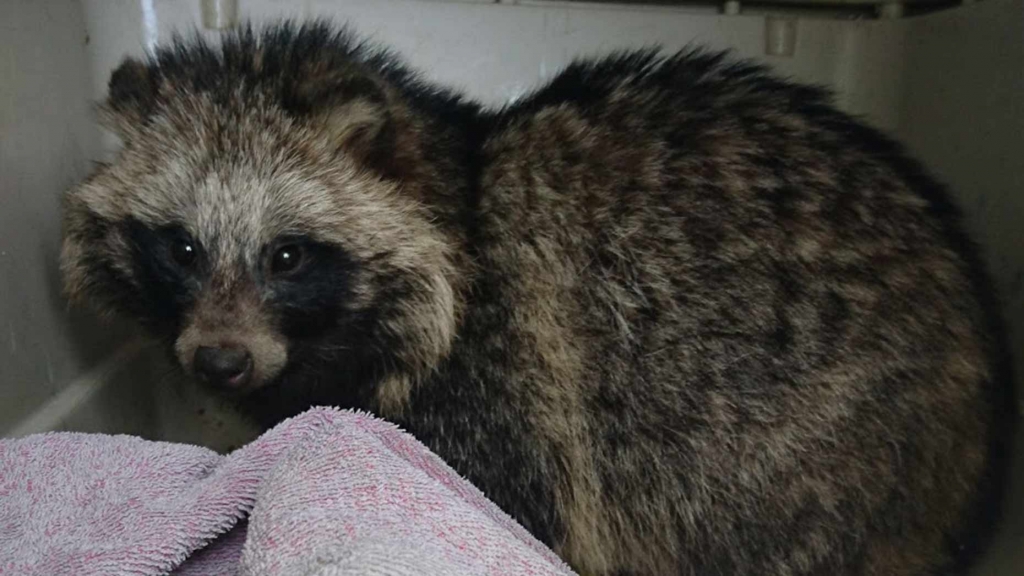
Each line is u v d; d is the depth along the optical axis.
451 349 0.52
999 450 0.53
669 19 0.74
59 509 0.42
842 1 0.74
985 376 0.51
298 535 0.35
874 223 0.51
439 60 0.74
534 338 0.51
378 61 0.57
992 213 0.63
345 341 0.53
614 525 0.52
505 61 0.74
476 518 0.38
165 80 0.53
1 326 0.55
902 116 0.73
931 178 0.55
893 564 0.52
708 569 0.52
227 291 0.50
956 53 0.66
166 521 0.40
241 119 0.51
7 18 0.57
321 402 0.55
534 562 0.37
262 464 0.41
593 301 0.51
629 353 0.50
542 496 0.52
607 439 0.51
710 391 0.50
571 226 0.52
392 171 0.53
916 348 0.50
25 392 0.57
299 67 0.53
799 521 0.50
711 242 0.50
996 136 0.62
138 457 0.44
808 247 0.50
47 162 0.61
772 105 0.54
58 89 0.63
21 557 0.40
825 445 0.49
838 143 0.53
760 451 0.50
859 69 0.75
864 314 0.49
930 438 0.50
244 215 0.50
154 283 0.52
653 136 0.52
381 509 0.37
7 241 0.56
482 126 0.56
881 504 0.50
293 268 0.51
